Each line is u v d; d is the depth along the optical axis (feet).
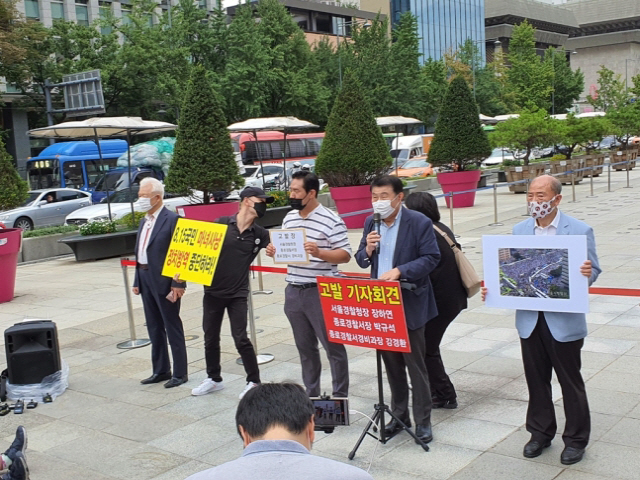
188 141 50.47
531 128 78.23
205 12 122.11
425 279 15.96
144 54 110.11
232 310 19.75
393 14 243.40
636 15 322.96
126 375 23.00
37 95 121.19
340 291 15.05
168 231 21.01
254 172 97.71
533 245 14.30
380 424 15.85
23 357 21.16
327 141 55.93
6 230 36.37
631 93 157.69
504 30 286.87
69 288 39.75
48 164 93.91
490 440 15.99
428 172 96.89
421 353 15.85
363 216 56.13
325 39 155.84
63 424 18.98
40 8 132.77
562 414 17.12
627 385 18.62
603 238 41.98
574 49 329.31
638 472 13.93
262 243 19.94
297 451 6.75
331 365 17.54
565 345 14.29
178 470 15.70
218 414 18.93
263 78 118.83
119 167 89.92
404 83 141.79
